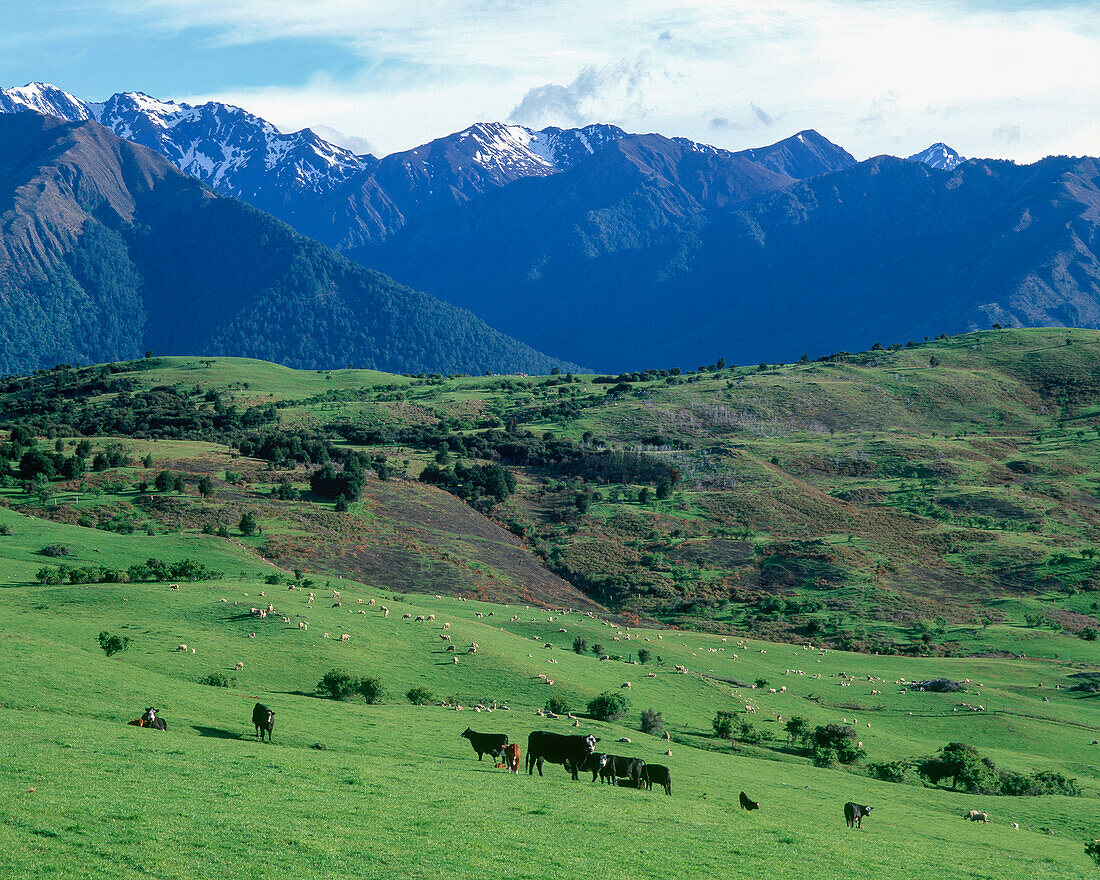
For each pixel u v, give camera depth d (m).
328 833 26.66
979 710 99.50
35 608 86.12
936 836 45.31
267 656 77.31
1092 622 155.50
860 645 139.38
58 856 22.36
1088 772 81.94
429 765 42.62
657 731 74.06
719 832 32.62
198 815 27.08
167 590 95.38
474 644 90.56
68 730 39.75
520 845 27.38
